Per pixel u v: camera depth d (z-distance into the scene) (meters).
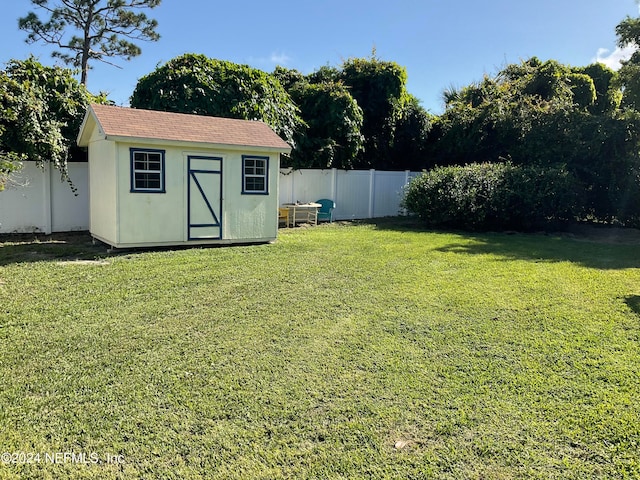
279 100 14.63
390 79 17.94
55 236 10.73
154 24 22.72
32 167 10.80
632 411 3.13
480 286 6.27
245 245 9.74
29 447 2.71
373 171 15.91
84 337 4.36
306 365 3.83
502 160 15.41
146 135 8.59
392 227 13.11
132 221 8.73
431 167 18.33
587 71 16.22
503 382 3.56
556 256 8.58
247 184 9.84
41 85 11.01
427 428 2.95
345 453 2.70
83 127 9.76
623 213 13.09
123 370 3.70
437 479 2.49
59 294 5.68
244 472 2.53
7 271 6.79
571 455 2.69
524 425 2.98
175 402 3.22
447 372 3.72
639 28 13.03
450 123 17.38
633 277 6.82
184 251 8.83
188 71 13.20
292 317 5.00
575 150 13.07
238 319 4.93
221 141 9.32
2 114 9.37
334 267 7.41
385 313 5.15
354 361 3.92
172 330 4.59
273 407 3.18
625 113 12.88
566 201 12.15
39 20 20.94
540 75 15.13
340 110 15.59
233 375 3.64
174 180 9.07
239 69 13.96
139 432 2.87
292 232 11.89
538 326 4.77
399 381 3.57
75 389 3.39
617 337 4.46
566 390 3.43
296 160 14.52
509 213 12.34
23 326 4.61
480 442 2.81
